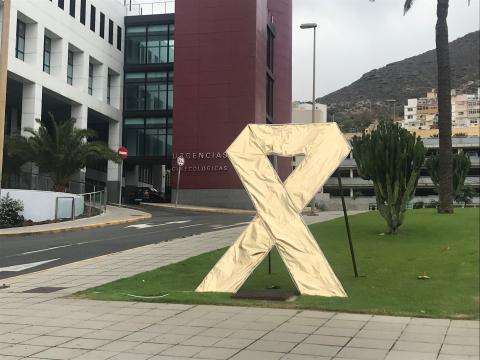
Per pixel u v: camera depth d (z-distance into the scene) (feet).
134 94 158.71
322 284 29.73
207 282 31.78
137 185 177.68
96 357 20.18
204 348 20.94
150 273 38.50
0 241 62.34
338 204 191.21
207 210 121.08
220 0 140.05
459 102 484.33
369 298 28.30
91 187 130.52
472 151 272.92
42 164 100.48
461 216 58.44
